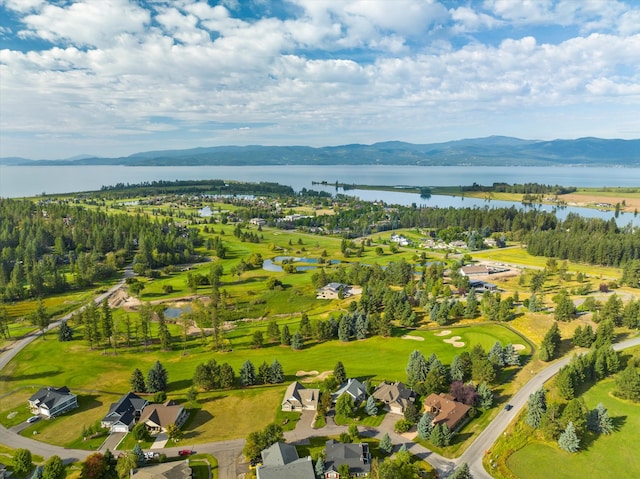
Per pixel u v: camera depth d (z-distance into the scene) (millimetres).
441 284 190000
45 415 95562
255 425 91812
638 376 99562
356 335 141750
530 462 79125
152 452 81375
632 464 79125
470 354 115312
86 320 136875
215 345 136750
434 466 77688
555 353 124812
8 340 141625
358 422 92188
